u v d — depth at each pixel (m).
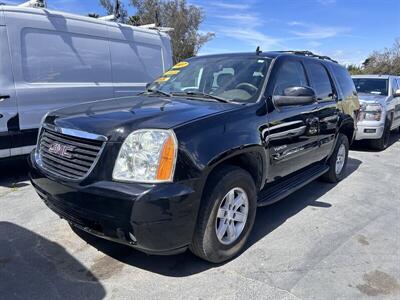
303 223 4.12
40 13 5.65
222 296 2.73
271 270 3.11
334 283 2.95
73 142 2.88
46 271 3.00
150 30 7.77
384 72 36.94
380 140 8.55
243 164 3.40
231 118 3.14
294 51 4.92
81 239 3.54
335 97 5.28
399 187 5.68
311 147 4.54
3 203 4.48
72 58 6.12
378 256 3.41
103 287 2.81
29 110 5.53
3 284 2.81
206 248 2.97
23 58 5.43
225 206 3.10
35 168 3.17
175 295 2.73
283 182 4.29
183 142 2.68
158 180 2.57
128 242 2.64
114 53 6.88
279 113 3.72
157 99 3.70
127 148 2.62
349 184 5.76
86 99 6.35
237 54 4.36
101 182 2.63
